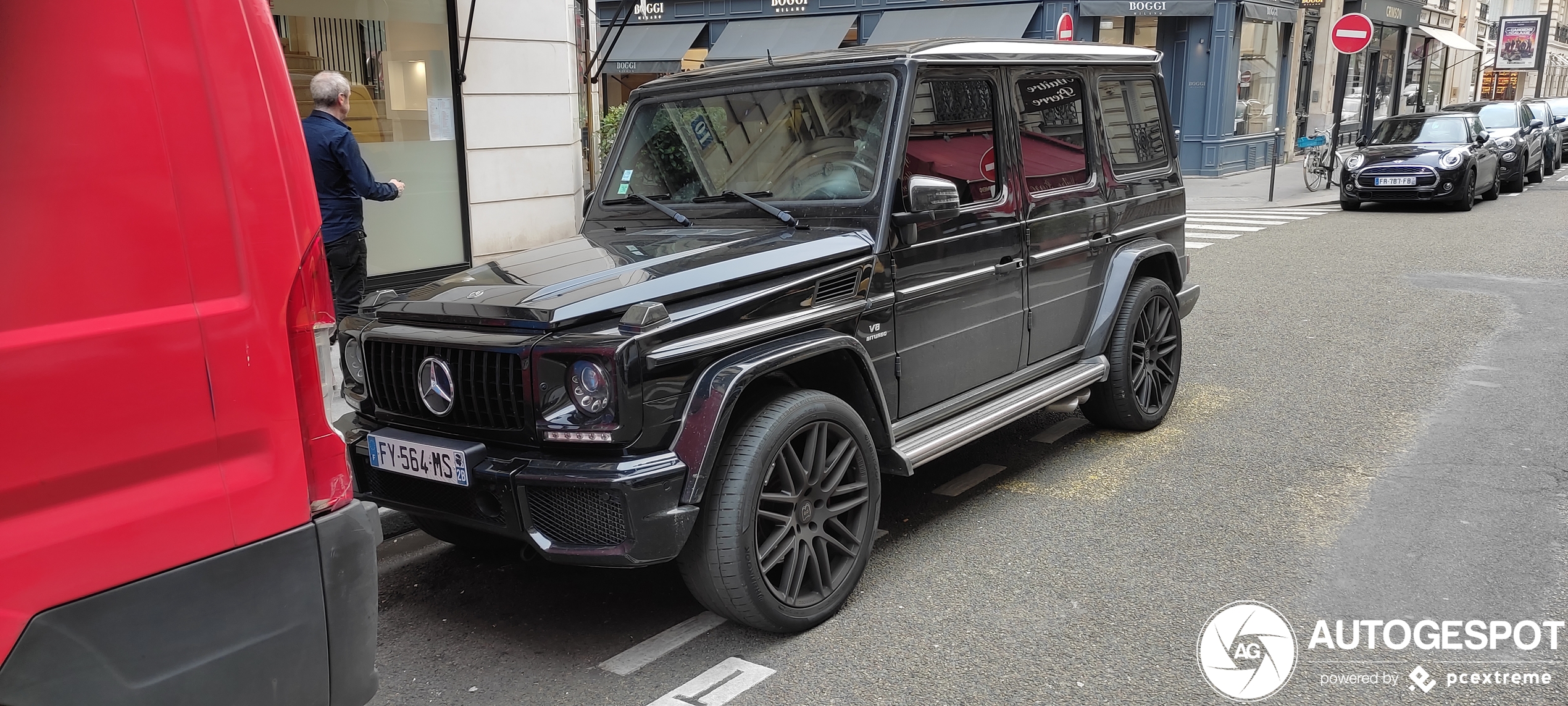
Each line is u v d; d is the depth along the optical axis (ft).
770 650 11.21
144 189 5.93
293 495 6.73
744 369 10.50
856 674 10.61
